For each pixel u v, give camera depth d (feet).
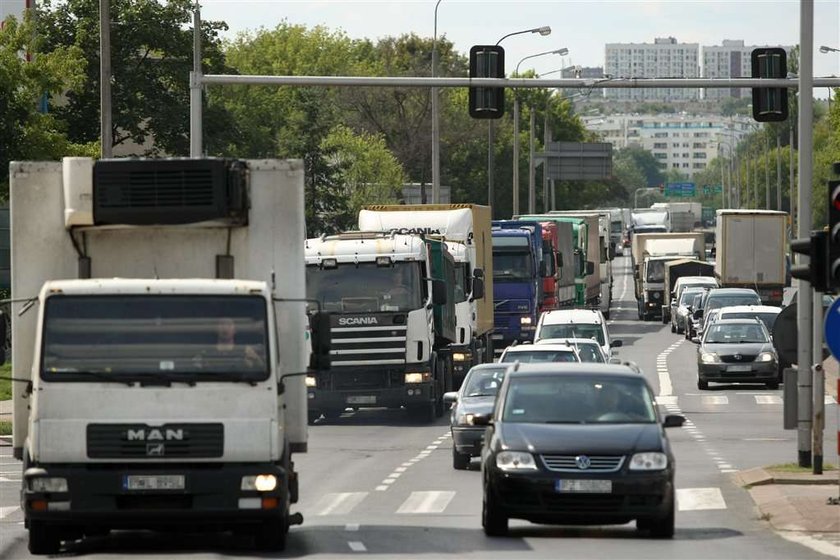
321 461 225.35
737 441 252.83
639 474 136.46
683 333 575.38
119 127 559.38
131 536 145.48
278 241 131.64
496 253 437.17
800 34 187.32
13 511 171.32
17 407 128.47
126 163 129.29
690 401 332.19
